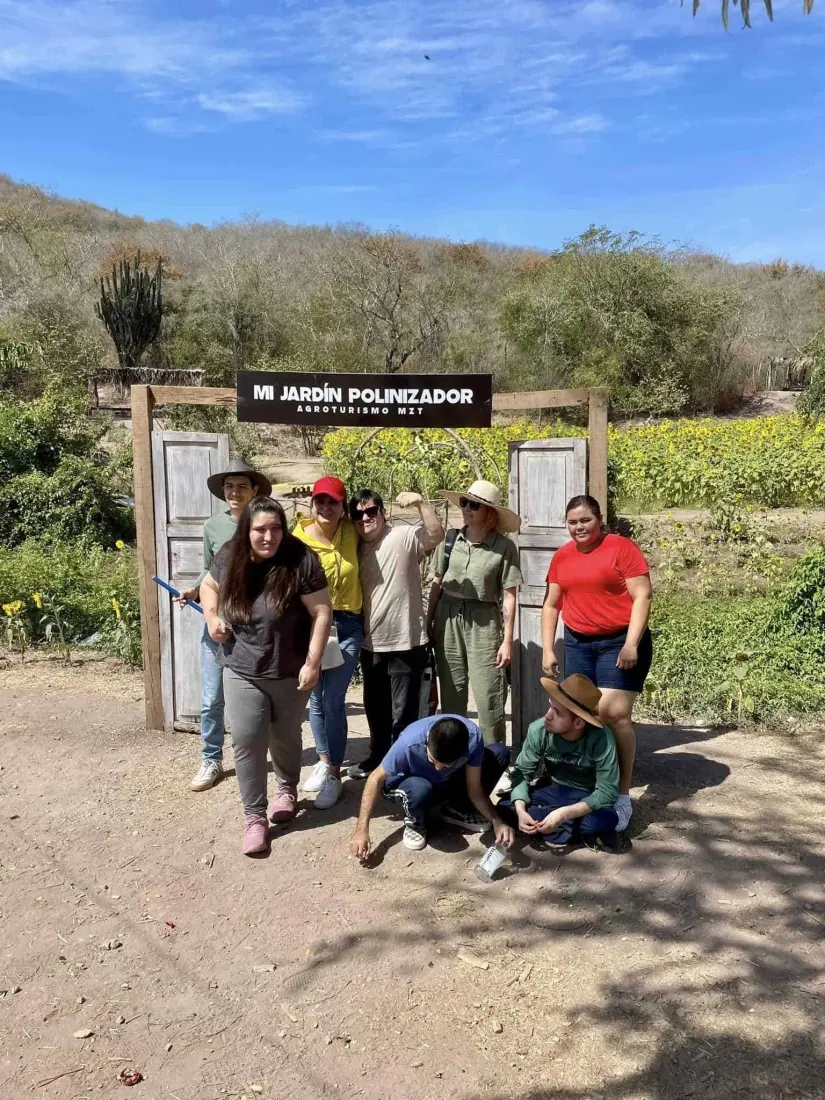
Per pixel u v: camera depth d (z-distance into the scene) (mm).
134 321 34281
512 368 36375
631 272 33969
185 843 4051
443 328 39750
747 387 37344
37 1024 2887
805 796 4461
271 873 3781
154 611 5375
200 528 5250
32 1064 2711
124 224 74250
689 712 5867
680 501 15016
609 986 3012
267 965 3170
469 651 4477
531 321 35094
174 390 5164
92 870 3828
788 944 3217
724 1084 2562
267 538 3656
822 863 3785
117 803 4469
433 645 4617
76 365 27609
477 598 4410
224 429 21812
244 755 3869
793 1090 2533
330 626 3848
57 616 7859
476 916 3447
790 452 15359
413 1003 2955
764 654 6770
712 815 4242
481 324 40375
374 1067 2672
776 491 14727
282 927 3396
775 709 5750
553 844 3945
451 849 3973
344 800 4465
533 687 4957
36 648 7727
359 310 38438
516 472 4891
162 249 58969
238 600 3742
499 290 43938
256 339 38562
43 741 5332
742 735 5422
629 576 3936
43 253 44031
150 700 5461
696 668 6578
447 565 4500
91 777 4793
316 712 4352
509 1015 2887
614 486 14992
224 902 3572
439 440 15961
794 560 10977
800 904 3473
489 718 4504
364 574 4398
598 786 3805
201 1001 2992
